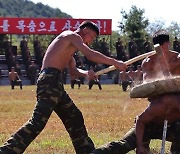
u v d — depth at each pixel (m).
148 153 7.52
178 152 7.51
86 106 20.89
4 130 12.95
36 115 7.00
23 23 50.34
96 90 35.91
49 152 9.21
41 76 7.09
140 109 18.75
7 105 21.86
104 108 19.81
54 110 7.54
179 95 6.91
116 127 13.16
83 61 49.09
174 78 6.84
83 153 7.66
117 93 31.55
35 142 10.41
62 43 7.17
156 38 7.21
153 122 7.24
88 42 7.39
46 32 51.00
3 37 55.03
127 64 7.11
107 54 52.31
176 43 51.97
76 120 7.58
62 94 7.25
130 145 7.26
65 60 7.21
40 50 51.31
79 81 38.72
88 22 7.36
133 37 66.75
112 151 7.18
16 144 6.99
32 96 29.09
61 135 11.60
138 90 6.97
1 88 41.00
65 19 51.22
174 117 7.02
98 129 12.73
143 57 7.20
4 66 50.62
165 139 7.16
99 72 7.39
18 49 58.47
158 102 6.94
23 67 51.19
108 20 52.75
